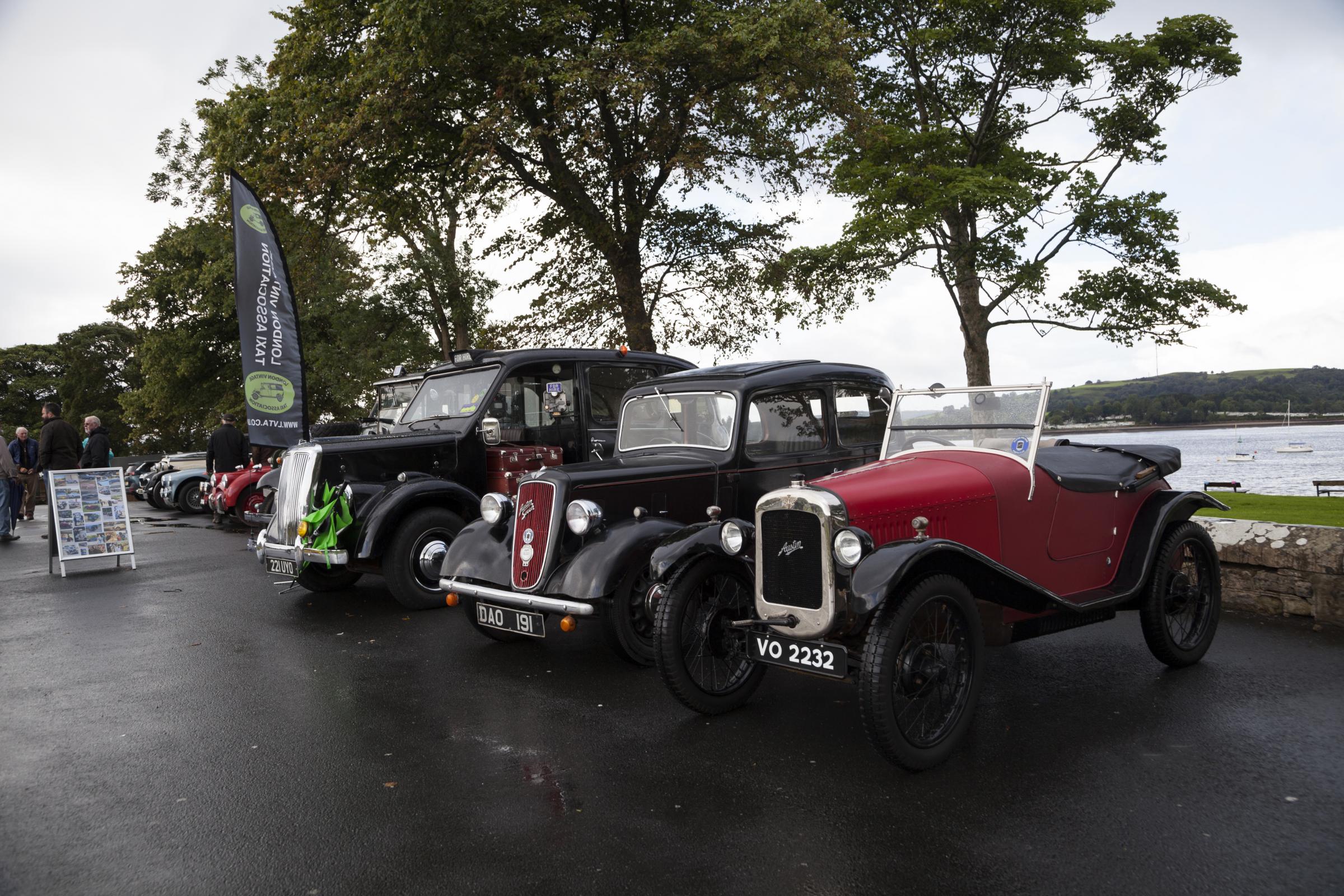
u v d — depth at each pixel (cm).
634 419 697
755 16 1611
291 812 353
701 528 476
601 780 378
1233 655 536
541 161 1881
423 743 431
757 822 332
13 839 335
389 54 1569
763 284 1958
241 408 3244
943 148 1883
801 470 671
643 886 286
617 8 1859
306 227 1792
